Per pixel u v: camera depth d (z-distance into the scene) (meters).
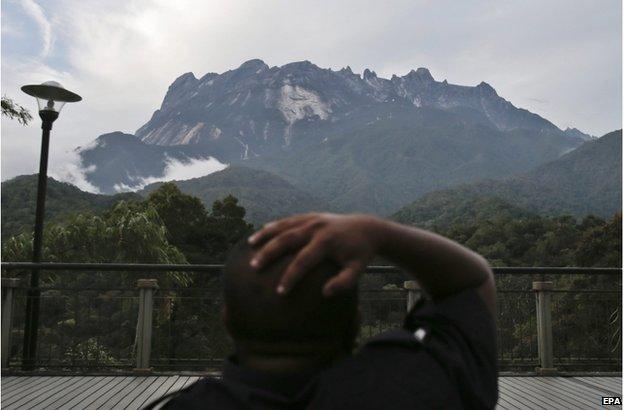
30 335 4.87
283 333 0.54
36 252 5.46
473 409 0.61
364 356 0.59
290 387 0.56
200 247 28.98
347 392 0.55
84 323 4.87
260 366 0.57
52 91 5.60
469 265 0.67
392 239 0.59
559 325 4.92
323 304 0.54
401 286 4.57
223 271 0.59
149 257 13.54
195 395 0.59
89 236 13.09
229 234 29.20
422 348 0.62
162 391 4.06
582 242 25.41
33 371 4.73
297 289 0.53
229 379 0.58
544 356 4.75
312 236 0.54
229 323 0.58
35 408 3.54
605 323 4.94
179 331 4.85
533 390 4.16
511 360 4.84
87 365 4.80
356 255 0.54
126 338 4.85
